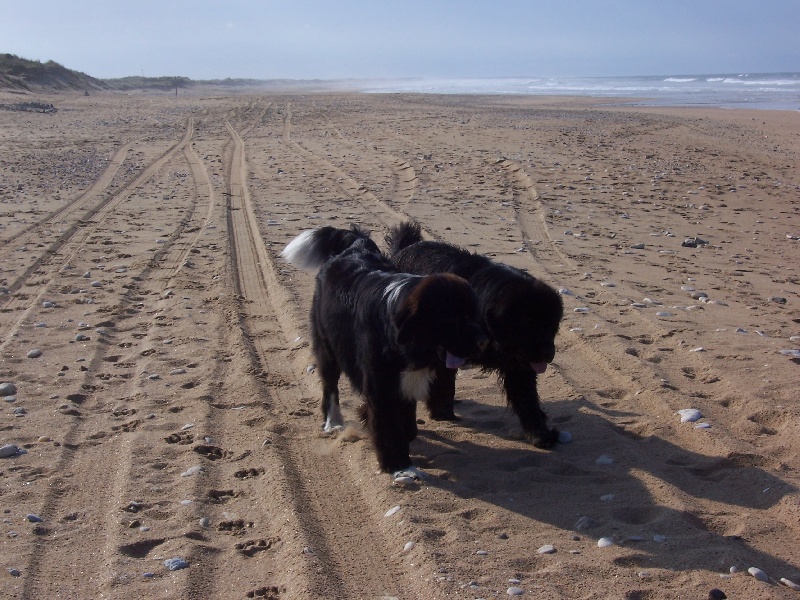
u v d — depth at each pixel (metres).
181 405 6.76
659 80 138.00
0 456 5.79
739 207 15.96
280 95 71.75
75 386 7.14
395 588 4.26
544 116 36.91
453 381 6.58
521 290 5.48
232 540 4.78
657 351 7.96
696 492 5.27
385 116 38.06
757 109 44.69
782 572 4.29
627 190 17.58
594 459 5.81
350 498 5.36
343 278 6.02
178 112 44.28
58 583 4.28
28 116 39.00
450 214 15.11
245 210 15.96
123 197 17.33
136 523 4.87
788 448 5.75
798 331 8.64
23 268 11.23
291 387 7.30
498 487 5.43
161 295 10.08
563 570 4.29
